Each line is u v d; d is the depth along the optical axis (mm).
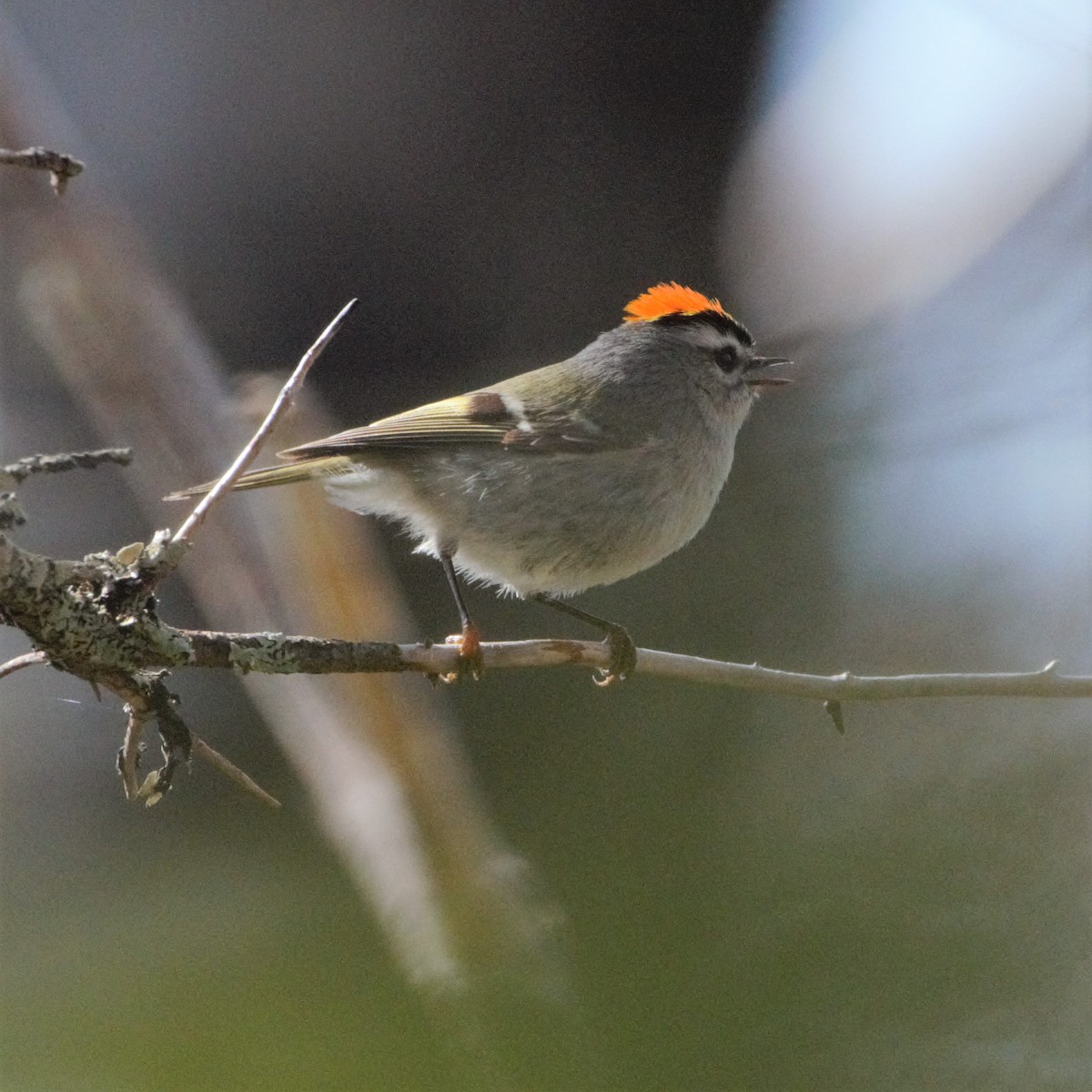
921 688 6836
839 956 5691
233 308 10055
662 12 10695
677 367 8828
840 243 10930
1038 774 7395
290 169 10156
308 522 9070
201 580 8984
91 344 9031
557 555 8328
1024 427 9859
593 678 8992
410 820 7645
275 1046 5371
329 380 10156
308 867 7895
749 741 8430
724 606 9742
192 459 9086
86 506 9883
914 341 10359
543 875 6762
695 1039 5301
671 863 6590
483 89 10453
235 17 9961
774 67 11039
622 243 10766
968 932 5848
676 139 10906
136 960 6395
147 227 9938
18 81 9289
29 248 9039
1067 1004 5504
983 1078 5195
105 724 9750
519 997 5590
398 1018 5508
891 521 10117
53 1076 5355
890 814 7160
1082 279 10141
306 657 5805
